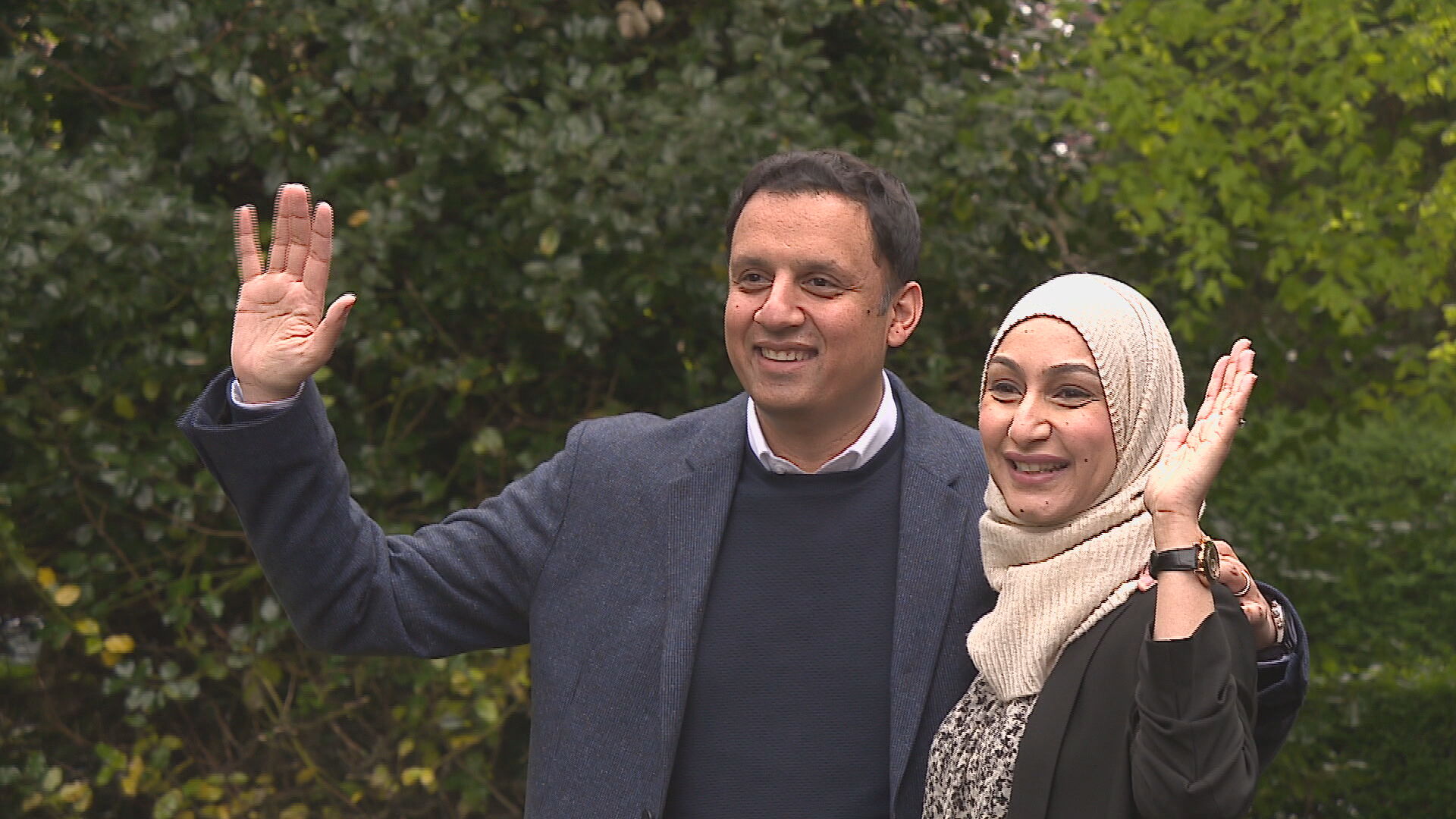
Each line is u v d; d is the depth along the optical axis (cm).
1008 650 211
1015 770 200
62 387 399
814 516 245
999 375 213
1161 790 179
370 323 399
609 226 392
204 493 398
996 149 427
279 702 414
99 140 393
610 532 248
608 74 400
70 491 405
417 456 435
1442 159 589
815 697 235
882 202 242
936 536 240
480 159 412
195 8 399
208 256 384
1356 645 752
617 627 243
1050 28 493
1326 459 952
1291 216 480
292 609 241
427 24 405
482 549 253
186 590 401
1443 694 565
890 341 255
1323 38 470
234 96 390
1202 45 493
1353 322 471
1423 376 509
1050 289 213
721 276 410
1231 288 496
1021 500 211
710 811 234
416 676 411
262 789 415
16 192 367
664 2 446
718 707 236
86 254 375
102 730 419
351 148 404
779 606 240
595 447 256
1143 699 184
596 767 238
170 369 397
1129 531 206
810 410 240
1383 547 644
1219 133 466
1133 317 210
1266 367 481
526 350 430
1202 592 188
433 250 412
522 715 434
